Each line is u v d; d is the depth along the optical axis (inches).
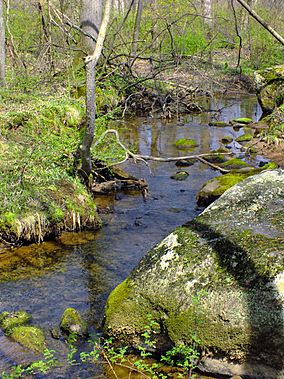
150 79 538.0
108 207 284.5
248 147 406.6
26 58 505.0
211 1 897.5
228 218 162.9
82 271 208.5
